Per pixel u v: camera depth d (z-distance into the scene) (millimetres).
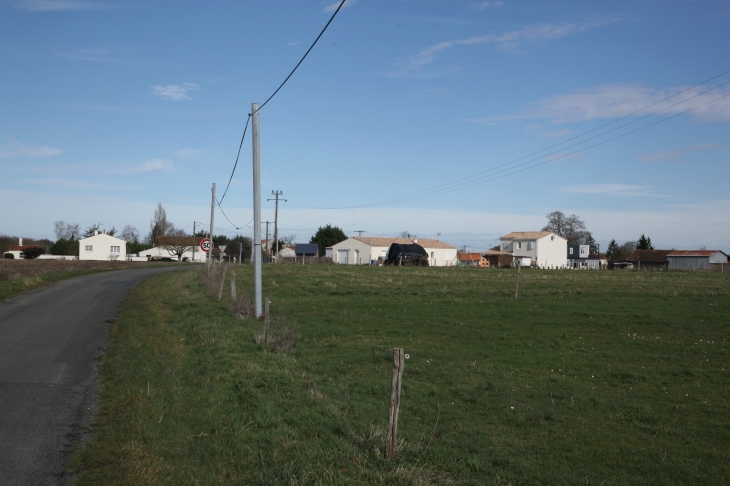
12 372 10250
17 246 105625
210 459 6328
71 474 5832
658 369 13258
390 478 5848
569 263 99375
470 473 6738
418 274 44812
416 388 11188
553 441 8453
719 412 10023
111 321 17156
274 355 12617
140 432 7066
